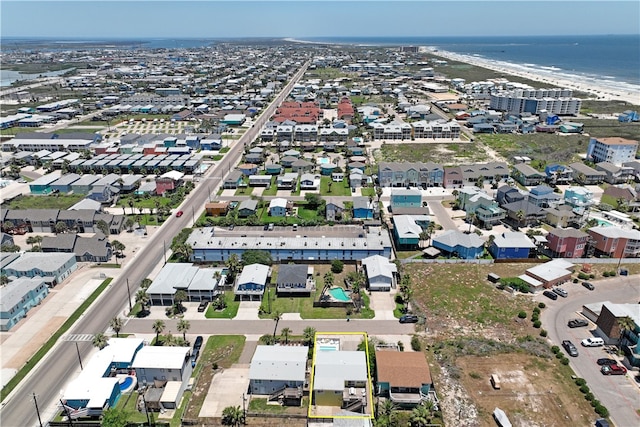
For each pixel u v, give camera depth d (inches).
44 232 5615.2
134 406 2979.8
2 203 6432.1
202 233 5108.3
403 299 4040.4
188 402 2992.1
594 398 2970.0
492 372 3235.7
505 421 2765.7
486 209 5659.5
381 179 6993.1
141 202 6535.4
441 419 2810.0
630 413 2864.2
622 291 4252.0
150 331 3703.3
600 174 7160.4
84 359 3405.5
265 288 4296.3
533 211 5669.3
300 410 2918.3
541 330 3671.3
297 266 4375.0
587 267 4598.9
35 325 3782.0
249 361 3368.6
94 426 2817.4
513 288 4281.5
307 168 7647.6
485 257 4950.8
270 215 5949.8
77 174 7436.0
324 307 4028.1
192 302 4114.2
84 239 4970.5
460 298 4163.4
